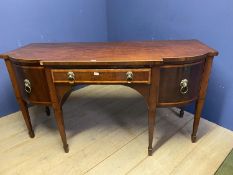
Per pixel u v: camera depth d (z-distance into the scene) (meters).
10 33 1.68
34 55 1.22
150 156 1.37
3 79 1.76
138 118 1.78
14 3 1.63
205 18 1.49
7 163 1.35
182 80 1.16
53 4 1.84
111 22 2.26
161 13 1.74
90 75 1.13
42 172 1.28
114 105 1.99
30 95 1.29
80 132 1.62
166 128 1.63
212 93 1.61
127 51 1.24
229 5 1.34
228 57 1.44
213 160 1.33
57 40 1.97
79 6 2.02
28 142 1.53
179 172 1.25
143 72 1.10
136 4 1.91
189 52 1.16
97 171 1.28
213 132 1.58
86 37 2.19
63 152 1.43
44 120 1.79
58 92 1.21
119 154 1.40
